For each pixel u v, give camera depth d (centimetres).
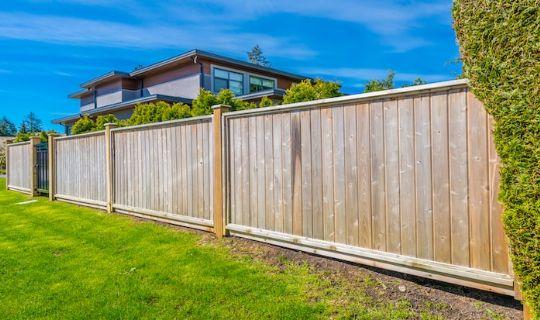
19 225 586
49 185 859
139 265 381
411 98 303
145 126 579
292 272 348
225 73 1814
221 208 459
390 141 315
